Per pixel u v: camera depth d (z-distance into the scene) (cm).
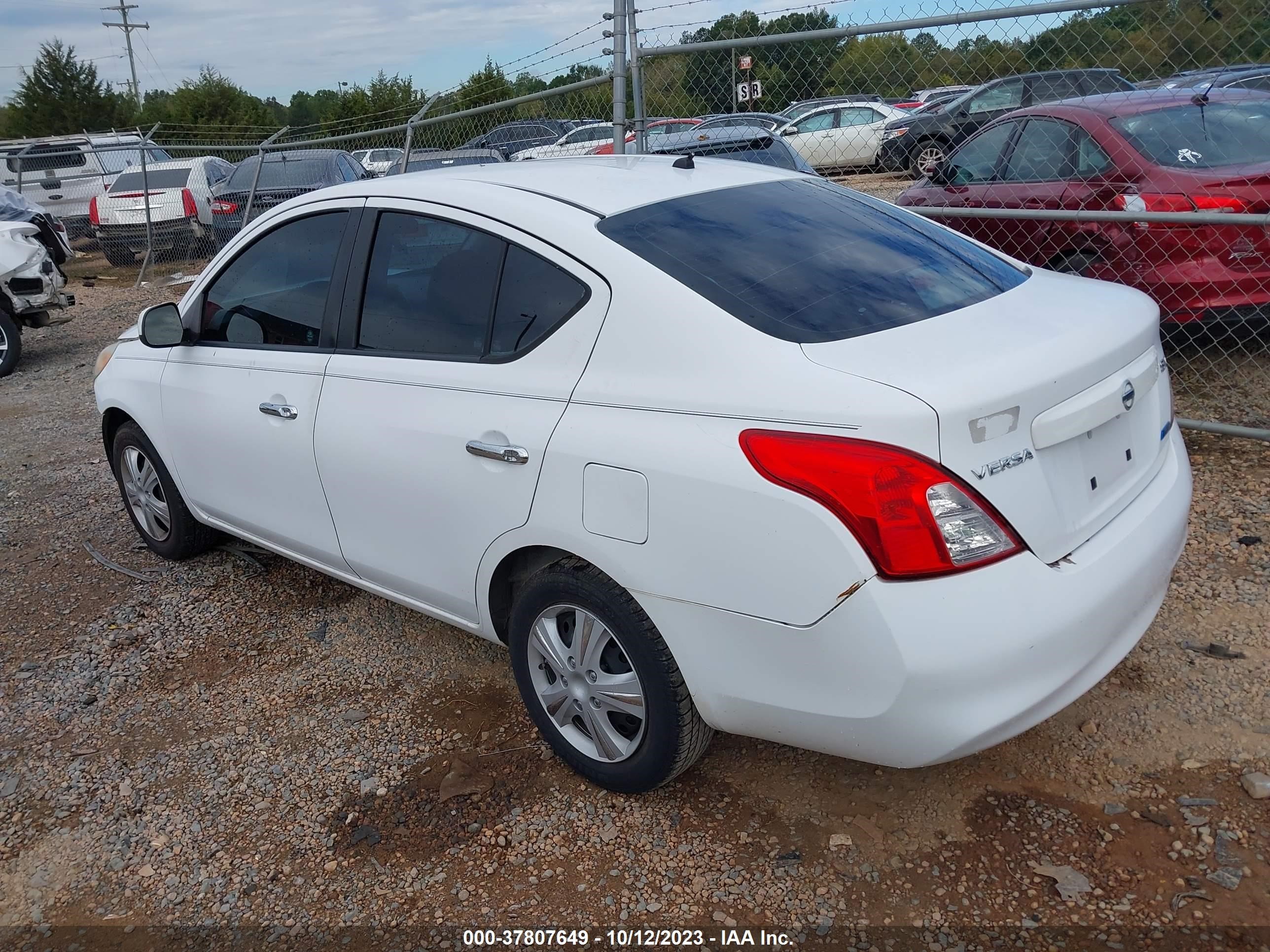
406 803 286
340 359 324
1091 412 227
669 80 618
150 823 287
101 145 1490
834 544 208
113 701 351
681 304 242
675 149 910
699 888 247
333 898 254
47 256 952
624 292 250
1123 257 539
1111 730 288
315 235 341
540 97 717
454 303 292
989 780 273
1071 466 229
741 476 220
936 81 538
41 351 1046
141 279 1420
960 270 284
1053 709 221
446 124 938
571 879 253
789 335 232
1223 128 547
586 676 271
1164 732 284
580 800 281
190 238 1497
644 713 259
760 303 243
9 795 303
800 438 213
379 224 319
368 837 274
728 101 600
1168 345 603
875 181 949
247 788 298
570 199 283
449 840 270
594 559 250
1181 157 526
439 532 296
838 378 215
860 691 213
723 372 229
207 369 380
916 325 240
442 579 304
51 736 333
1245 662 312
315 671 361
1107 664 234
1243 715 288
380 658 366
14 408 805
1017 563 211
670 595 236
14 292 927
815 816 266
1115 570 230
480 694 337
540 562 284
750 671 229
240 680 359
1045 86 672
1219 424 466
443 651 367
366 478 313
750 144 944
